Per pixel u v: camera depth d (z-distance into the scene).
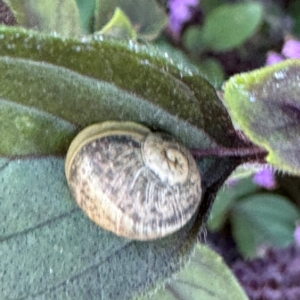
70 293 0.09
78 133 0.09
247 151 0.09
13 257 0.09
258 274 0.20
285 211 0.19
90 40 0.07
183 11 0.17
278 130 0.07
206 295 0.12
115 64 0.07
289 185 0.19
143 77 0.08
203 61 0.17
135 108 0.08
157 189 0.08
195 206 0.09
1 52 0.07
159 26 0.14
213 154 0.09
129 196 0.08
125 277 0.09
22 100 0.08
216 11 0.16
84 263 0.09
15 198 0.09
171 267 0.09
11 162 0.09
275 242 0.19
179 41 0.17
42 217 0.09
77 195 0.08
